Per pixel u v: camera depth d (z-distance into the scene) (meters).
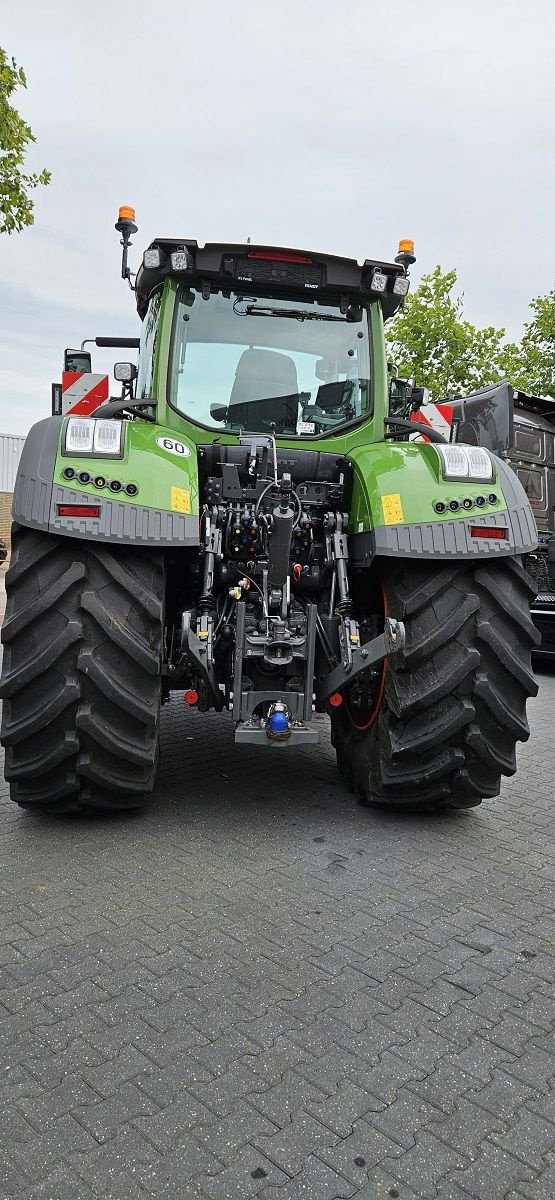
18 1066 2.09
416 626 3.52
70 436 3.37
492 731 3.60
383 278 4.07
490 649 3.48
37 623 3.34
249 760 4.84
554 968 2.64
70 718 3.32
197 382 4.06
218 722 5.81
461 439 11.24
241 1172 1.79
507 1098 2.05
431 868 3.38
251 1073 2.09
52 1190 1.73
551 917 2.99
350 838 3.68
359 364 4.24
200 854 3.42
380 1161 1.84
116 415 4.52
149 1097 1.99
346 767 4.34
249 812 3.96
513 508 3.59
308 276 4.07
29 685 3.34
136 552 3.44
